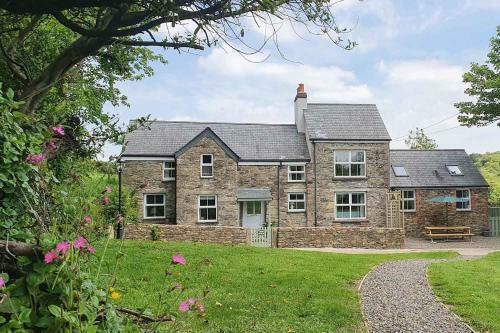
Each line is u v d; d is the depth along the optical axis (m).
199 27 5.75
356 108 29.77
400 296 9.50
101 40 7.07
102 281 3.49
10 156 3.17
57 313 2.49
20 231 3.11
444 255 18.86
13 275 2.85
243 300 8.03
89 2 5.86
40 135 3.57
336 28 5.77
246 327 6.42
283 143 28.36
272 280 10.05
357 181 27.58
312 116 28.86
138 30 6.35
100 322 2.96
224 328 6.29
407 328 7.12
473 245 25.09
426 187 29.97
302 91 29.58
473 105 28.98
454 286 10.45
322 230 22.92
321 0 5.42
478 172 31.50
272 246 22.47
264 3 5.15
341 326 6.87
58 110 10.77
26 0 5.86
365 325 7.02
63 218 3.25
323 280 10.30
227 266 11.74
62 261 2.63
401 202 29.48
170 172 26.14
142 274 9.72
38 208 3.29
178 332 5.63
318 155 27.42
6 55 8.70
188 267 11.00
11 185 3.16
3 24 8.41
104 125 6.96
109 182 4.50
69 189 3.65
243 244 21.92
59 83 10.14
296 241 22.67
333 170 27.48
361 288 10.16
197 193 25.48
